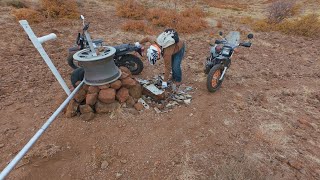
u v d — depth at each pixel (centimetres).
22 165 331
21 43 741
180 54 509
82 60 381
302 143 398
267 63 725
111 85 427
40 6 1163
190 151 365
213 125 421
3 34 788
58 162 342
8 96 480
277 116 464
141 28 979
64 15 1063
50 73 582
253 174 318
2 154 348
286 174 334
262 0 2275
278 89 574
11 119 416
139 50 529
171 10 1380
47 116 427
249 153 366
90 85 421
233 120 438
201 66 663
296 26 1075
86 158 349
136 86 459
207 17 1387
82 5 1284
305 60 764
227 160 350
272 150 377
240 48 848
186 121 426
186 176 326
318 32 1040
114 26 1010
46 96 488
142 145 374
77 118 419
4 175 229
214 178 320
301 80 628
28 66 606
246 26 1201
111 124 409
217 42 554
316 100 536
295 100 531
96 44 541
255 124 434
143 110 446
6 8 1064
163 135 394
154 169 337
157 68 630
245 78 618
